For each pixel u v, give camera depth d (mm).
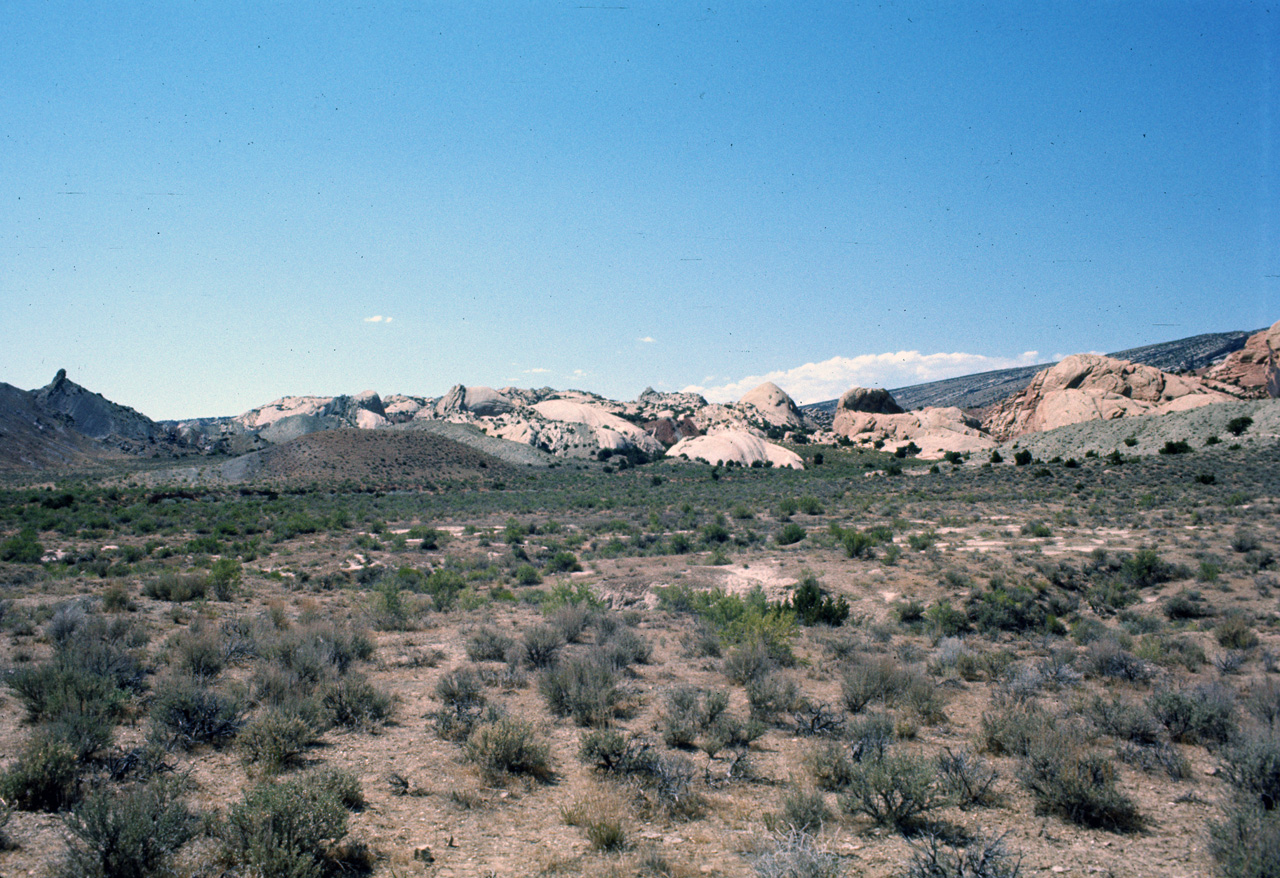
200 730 9453
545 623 20812
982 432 189875
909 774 7609
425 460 137000
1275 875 5887
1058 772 8156
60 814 6566
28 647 14273
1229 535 37125
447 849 6734
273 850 5840
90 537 48875
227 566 25516
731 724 10680
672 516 62188
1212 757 9680
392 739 10203
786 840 6309
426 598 26062
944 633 21078
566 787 8531
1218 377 165375
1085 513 50625
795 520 57500
